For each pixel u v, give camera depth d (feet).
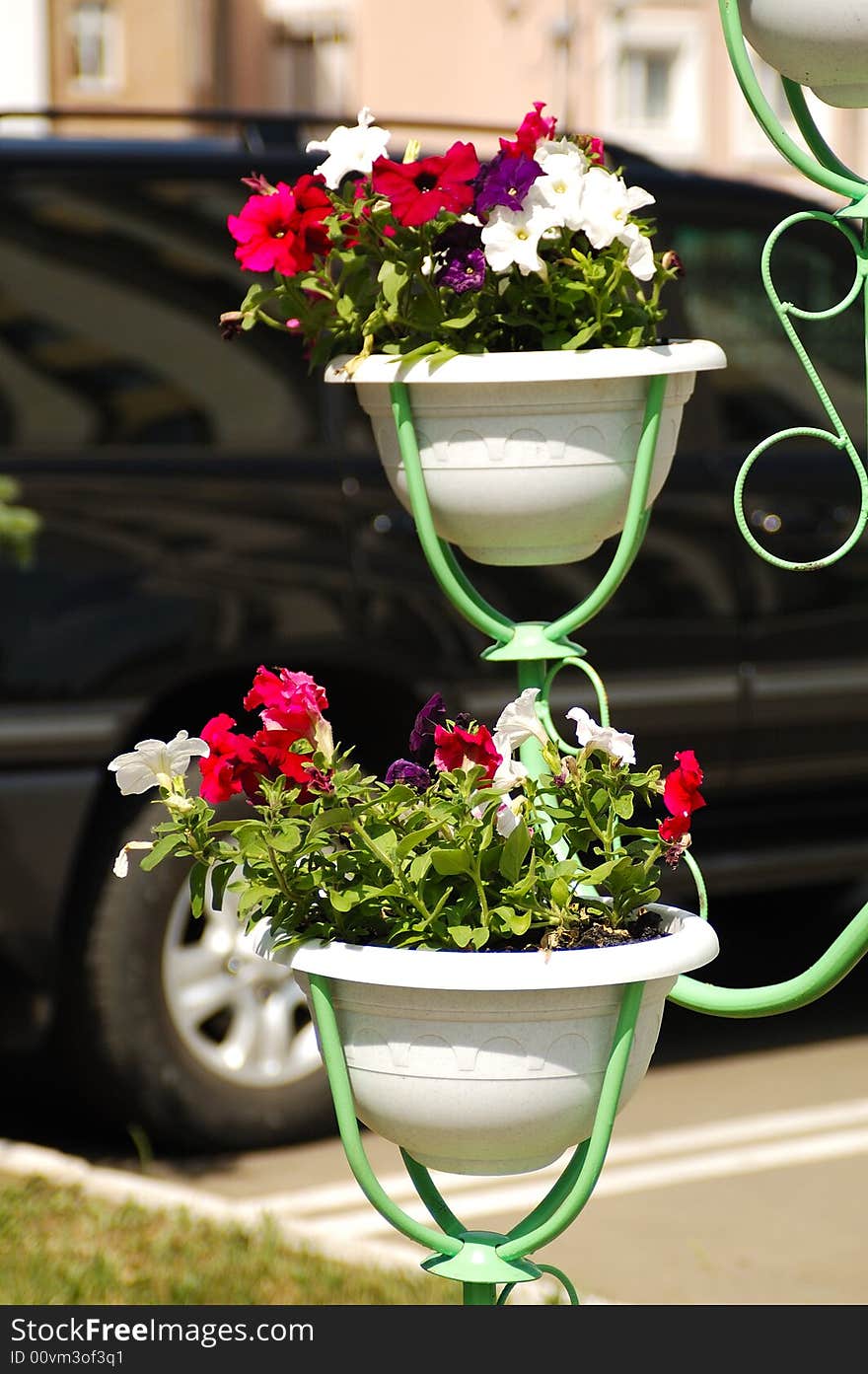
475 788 6.67
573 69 49.62
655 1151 14.85
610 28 52.42
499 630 7.61
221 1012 14.92
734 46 7.14
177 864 14.10
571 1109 6.43
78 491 13.98
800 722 16.79
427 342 7.61
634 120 53.52
